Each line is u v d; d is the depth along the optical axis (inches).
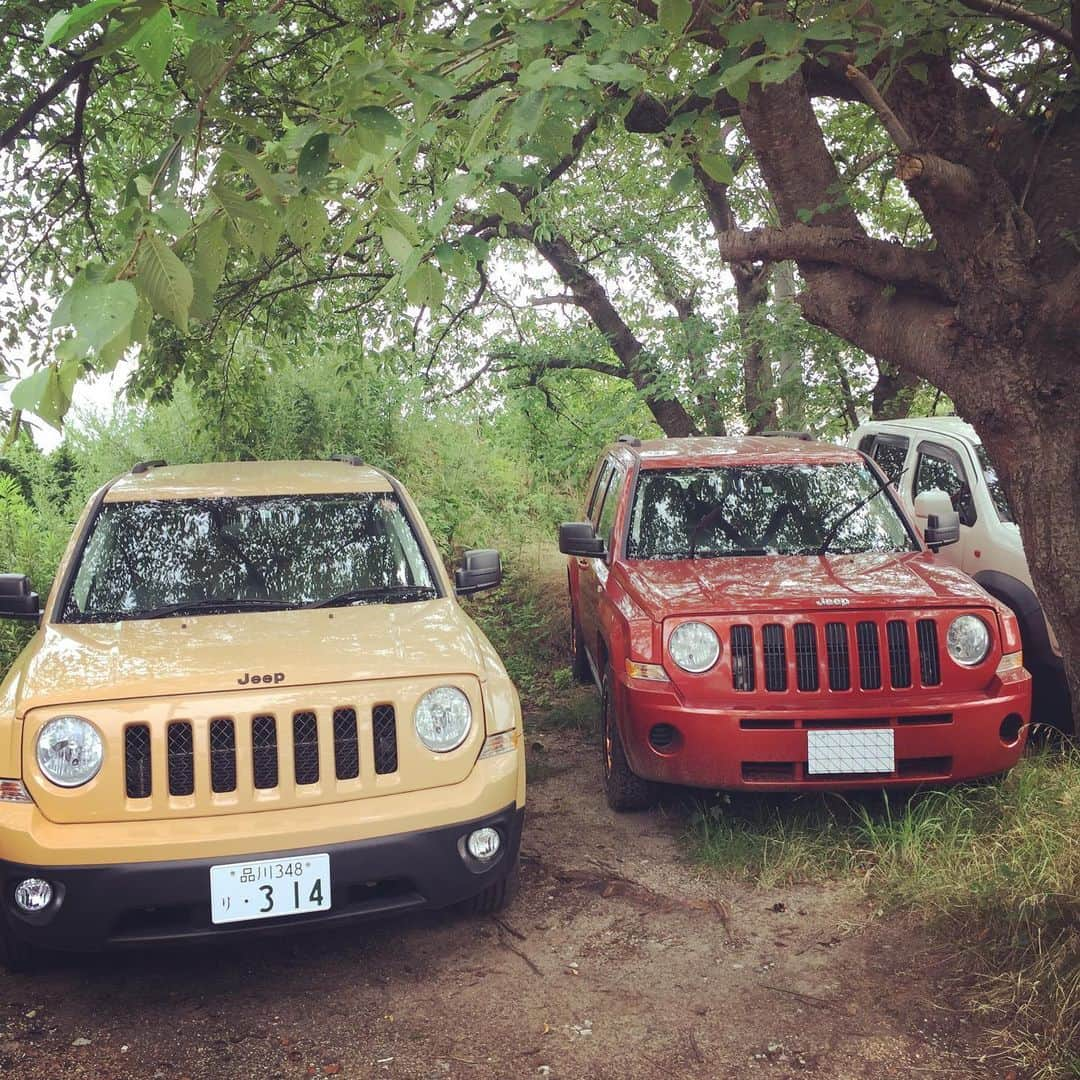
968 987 142.9
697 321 449.1
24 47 295.3
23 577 176.1
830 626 192.5
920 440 309.1
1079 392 166.7
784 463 252.7
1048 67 175.5
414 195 269.0
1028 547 173.6
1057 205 175.8
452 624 170.4
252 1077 127.4
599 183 490.0
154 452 507.5
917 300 185.8
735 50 120.3
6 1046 133.8
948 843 179.9
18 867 134.7
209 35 84.6
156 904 134.9
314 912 139.4
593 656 259.3
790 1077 124.9
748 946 159.0
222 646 155.6
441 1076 127.0
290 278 414.0
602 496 294.7
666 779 193.8
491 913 172.9
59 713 139.6
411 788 147.1
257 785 142.7
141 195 73.3
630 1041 133.7
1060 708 239.6
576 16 110.3
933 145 176.9
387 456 526.0
